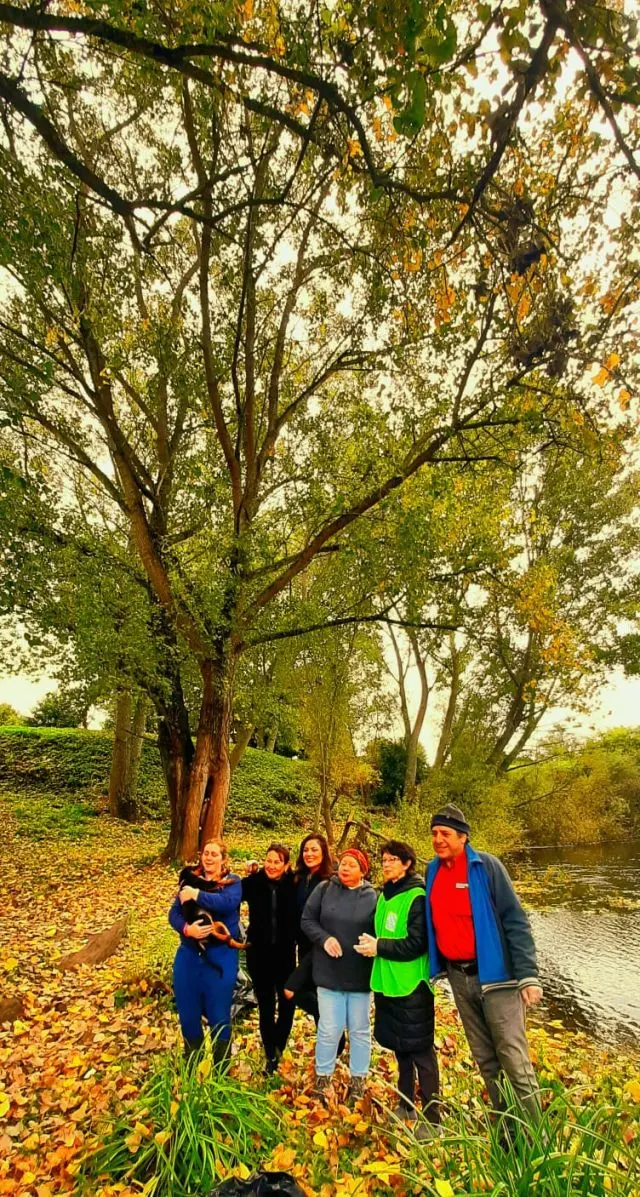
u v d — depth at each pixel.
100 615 10.96
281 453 13.70
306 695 15.88
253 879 4.80
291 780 25.50
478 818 18.31
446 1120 3.11
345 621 12.32
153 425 14.02
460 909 3.63
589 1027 7.43
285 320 12.65
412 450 10.66
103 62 7.91
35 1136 3.75
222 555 11.54
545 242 5.95
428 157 5.72
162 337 10.50
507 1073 3.38
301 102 6.02
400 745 26.66
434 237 6.59
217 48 4.52
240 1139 3.27
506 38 3.68
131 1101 3.81
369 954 3.91
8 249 6.22
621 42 3.73
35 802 18.19
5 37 5.55
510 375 9.44
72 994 6.37
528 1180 2.45
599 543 20.77
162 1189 2.98
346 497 11.27
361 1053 4.18
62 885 11.52
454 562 11.59
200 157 9.99
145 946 7.24
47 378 8.33
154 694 12.88
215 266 11.61
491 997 3.45
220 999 4.11
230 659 11.94
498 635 15.88
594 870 17.67
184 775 13.78
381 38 3.97
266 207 9.78
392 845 4.12
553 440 9.30
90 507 13.27
